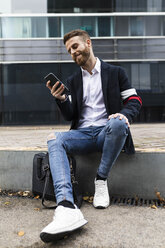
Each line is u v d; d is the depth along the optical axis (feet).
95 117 6.84
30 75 38.01
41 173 6.95
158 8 37.68
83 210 6.35
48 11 37.73
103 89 6.73
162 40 37.93
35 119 38.11
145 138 14.53
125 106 6.48
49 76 6.23
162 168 7.11
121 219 5.78
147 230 5.21
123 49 37.88
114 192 7.34
